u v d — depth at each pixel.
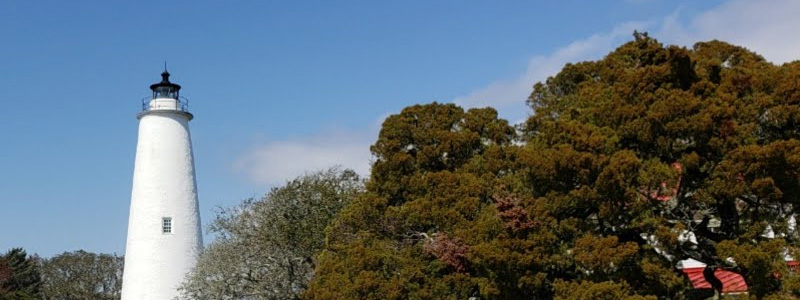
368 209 29.44
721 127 21.66
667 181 21.62
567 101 27.80
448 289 25.06
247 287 38.12
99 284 83.69
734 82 23.20
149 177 45.72
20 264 80.38
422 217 26.75
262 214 39.50
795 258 19.92
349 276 27.06
